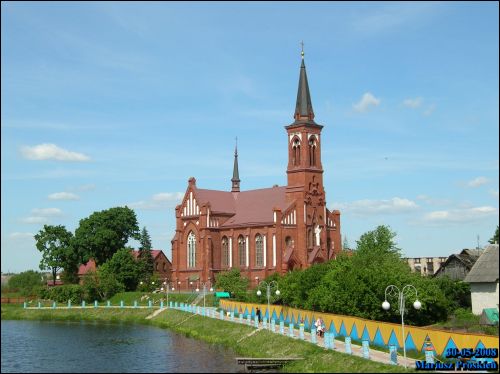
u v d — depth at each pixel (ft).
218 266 510.17
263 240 483.51
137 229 593.01
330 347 217.56
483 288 267.80
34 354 278.67
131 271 540.11
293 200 484.33
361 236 378.32
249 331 289.12
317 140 492.13
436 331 186.91
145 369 235.20
